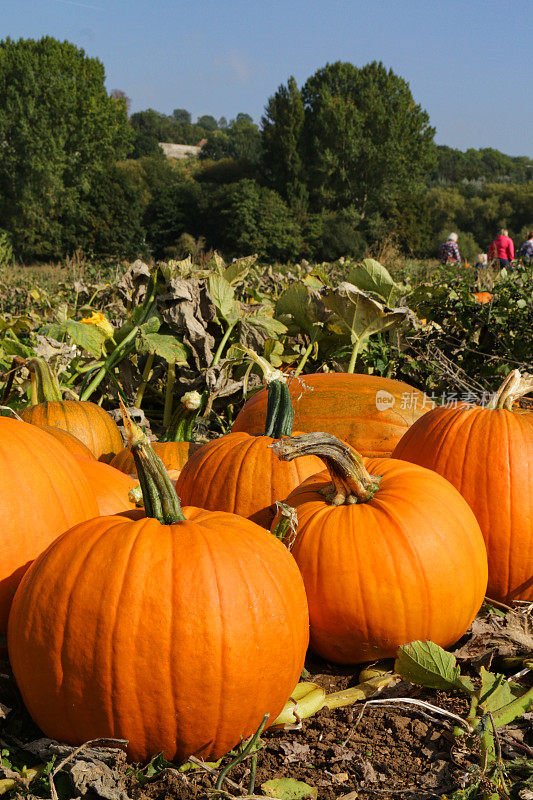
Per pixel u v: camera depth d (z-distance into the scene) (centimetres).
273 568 223
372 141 8019
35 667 211
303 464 318
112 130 6694
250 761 223
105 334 616
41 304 1062
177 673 204
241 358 609
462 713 249
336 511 276
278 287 1054
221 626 206
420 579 261
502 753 228
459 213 8844
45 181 6275
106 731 208
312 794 208
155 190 7494
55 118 6378
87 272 1692
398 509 270
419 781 217
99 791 191
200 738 212
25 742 226
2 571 241
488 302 714
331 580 263
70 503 263
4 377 505
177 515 231
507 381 345
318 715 247
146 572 209
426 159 8388
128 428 230
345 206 7956
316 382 462
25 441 262
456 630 275
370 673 272
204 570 211
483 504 315
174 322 577
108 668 203
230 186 7156
